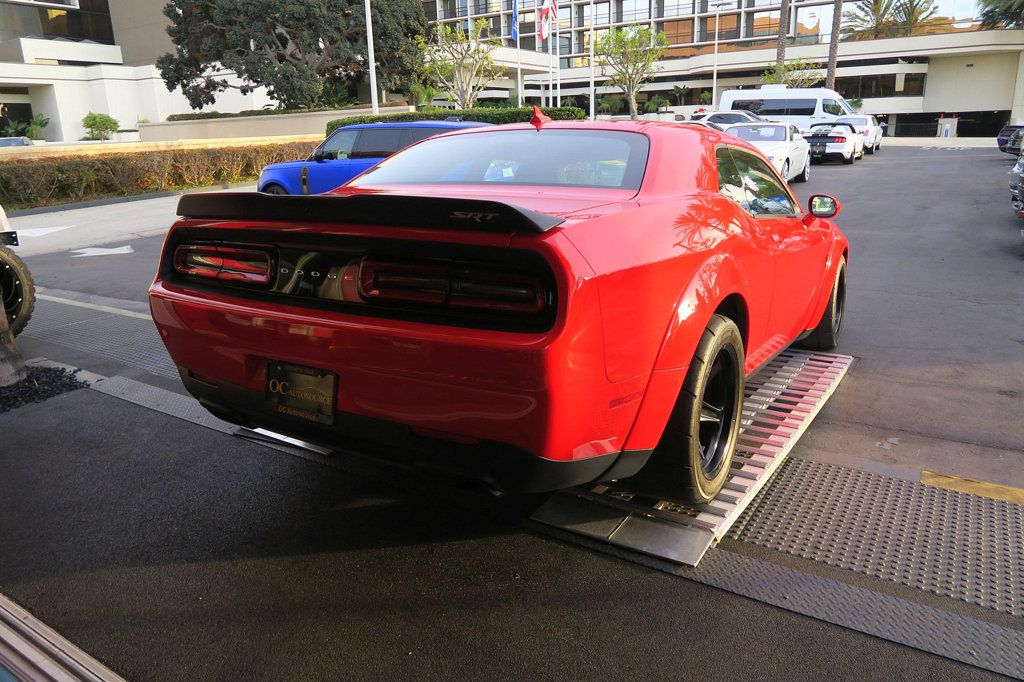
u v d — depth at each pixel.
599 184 2.86
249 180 22.92
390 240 2.23
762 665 2.14
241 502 3.15
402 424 2.33
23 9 47.59
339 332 2.30
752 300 3.16
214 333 2.66
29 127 41.34
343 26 32.16
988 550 2.69
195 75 34.31
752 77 63.06
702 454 2.93
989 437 3.67
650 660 2.17
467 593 2.50
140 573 2.65
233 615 2.41
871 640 2.24
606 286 2.16
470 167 3.17
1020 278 7.34
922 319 5.91
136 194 19.39
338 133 12.09
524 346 2.04
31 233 12.95
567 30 70.94
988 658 2.15
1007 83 52.09
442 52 39.25
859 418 3.94
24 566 2.71
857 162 24.39
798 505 3.04
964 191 15.02
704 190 3.03
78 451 3.67
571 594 2.48
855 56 54.88
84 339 5.70
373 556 2.73
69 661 2.21
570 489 3.12
